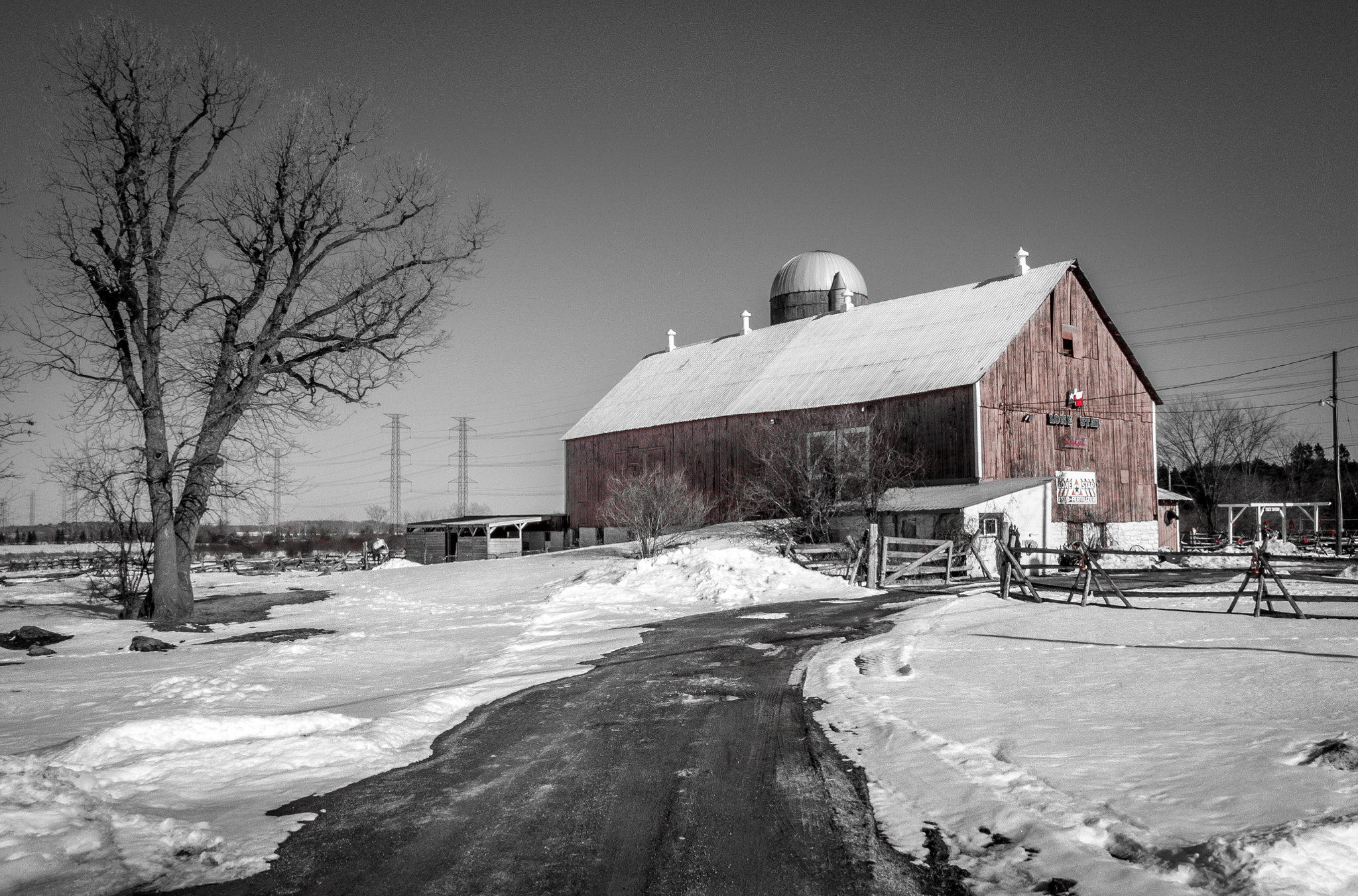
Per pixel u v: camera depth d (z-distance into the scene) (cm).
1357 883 492
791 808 679
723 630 1734
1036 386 4022
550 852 604
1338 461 4456
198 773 797
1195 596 1775
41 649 1772
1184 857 527
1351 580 2300
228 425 2412
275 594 3231
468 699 1134
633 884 546
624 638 1672
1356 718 825
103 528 2727
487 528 5638
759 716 990
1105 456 4322
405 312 2608
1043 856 555
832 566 2894
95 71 2228
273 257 2458
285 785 768
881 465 3612
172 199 2319
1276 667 1097
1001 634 1512
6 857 578
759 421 4431
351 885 552
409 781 775
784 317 6128
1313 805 602
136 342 2294
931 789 696
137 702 1182
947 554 2788
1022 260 4444
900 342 4372
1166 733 813
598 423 5578
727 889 536
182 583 2367
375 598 2966
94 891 541
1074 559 3328
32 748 917
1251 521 6831
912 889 528
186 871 575
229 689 1252
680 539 3962
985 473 3728
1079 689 1034
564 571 3322
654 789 737
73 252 2261
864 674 1198
